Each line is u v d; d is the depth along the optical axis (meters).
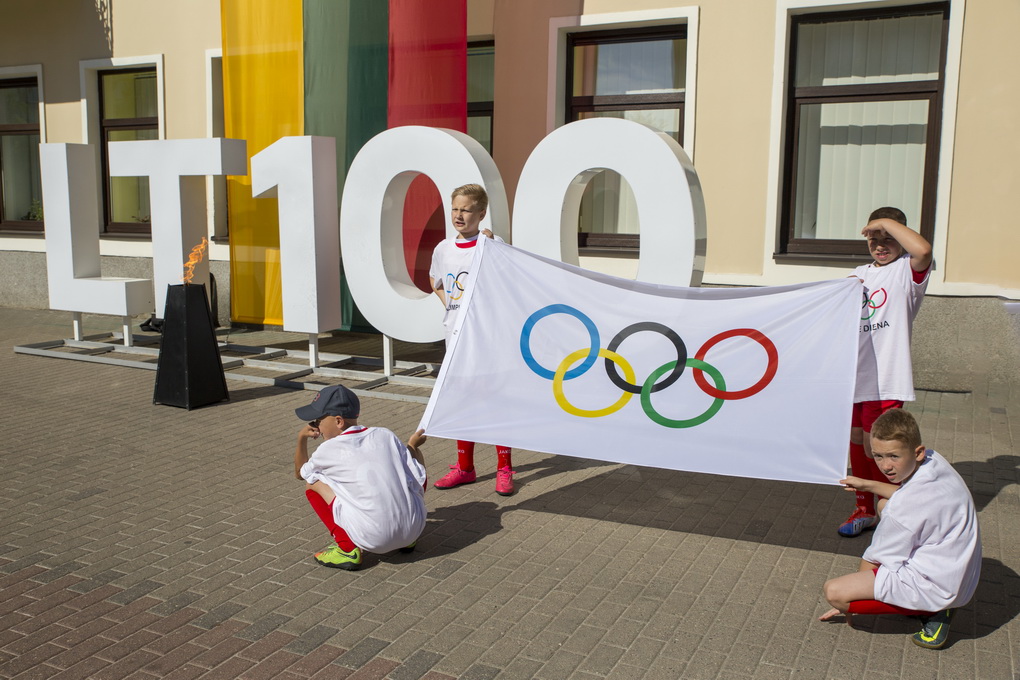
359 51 9.74
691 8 8.62
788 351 4.23
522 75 9.62
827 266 8.30
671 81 9.26
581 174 6.56
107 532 4.68
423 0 9.10
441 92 9.18
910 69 8.17
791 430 4.16
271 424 6.79
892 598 3.47
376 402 7.44
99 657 3.43
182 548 4.47
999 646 3.51
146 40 11.63
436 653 3.46
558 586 4.05
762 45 8.38
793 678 3.28
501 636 3.59
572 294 4.63
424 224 9.21
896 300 4.42
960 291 7.75
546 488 5.37
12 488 5.33
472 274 4.80
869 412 4.52
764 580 4.11
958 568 3.40
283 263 8.34
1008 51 7.43
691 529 4.74
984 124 7.58
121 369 8.74
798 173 8.71
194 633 3.62
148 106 12.08
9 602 3.89
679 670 3.34
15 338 10.38
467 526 4.77
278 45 9.87
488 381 4.66
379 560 4.34
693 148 8.78
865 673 3.32
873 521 4.66
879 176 8.42
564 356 4.59
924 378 7.95
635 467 5.79
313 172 8.05
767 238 8.55
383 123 9.79
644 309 4.49
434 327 7.66
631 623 3.70
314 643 3.54
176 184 8.80
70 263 9.48
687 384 4.37
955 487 3.47
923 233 8.23
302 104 9.84
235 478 5.54
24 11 12.36
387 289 7.87
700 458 4.30
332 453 4.21
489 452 6.12
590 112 9.63
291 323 8.41
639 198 6.32
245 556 4.38
